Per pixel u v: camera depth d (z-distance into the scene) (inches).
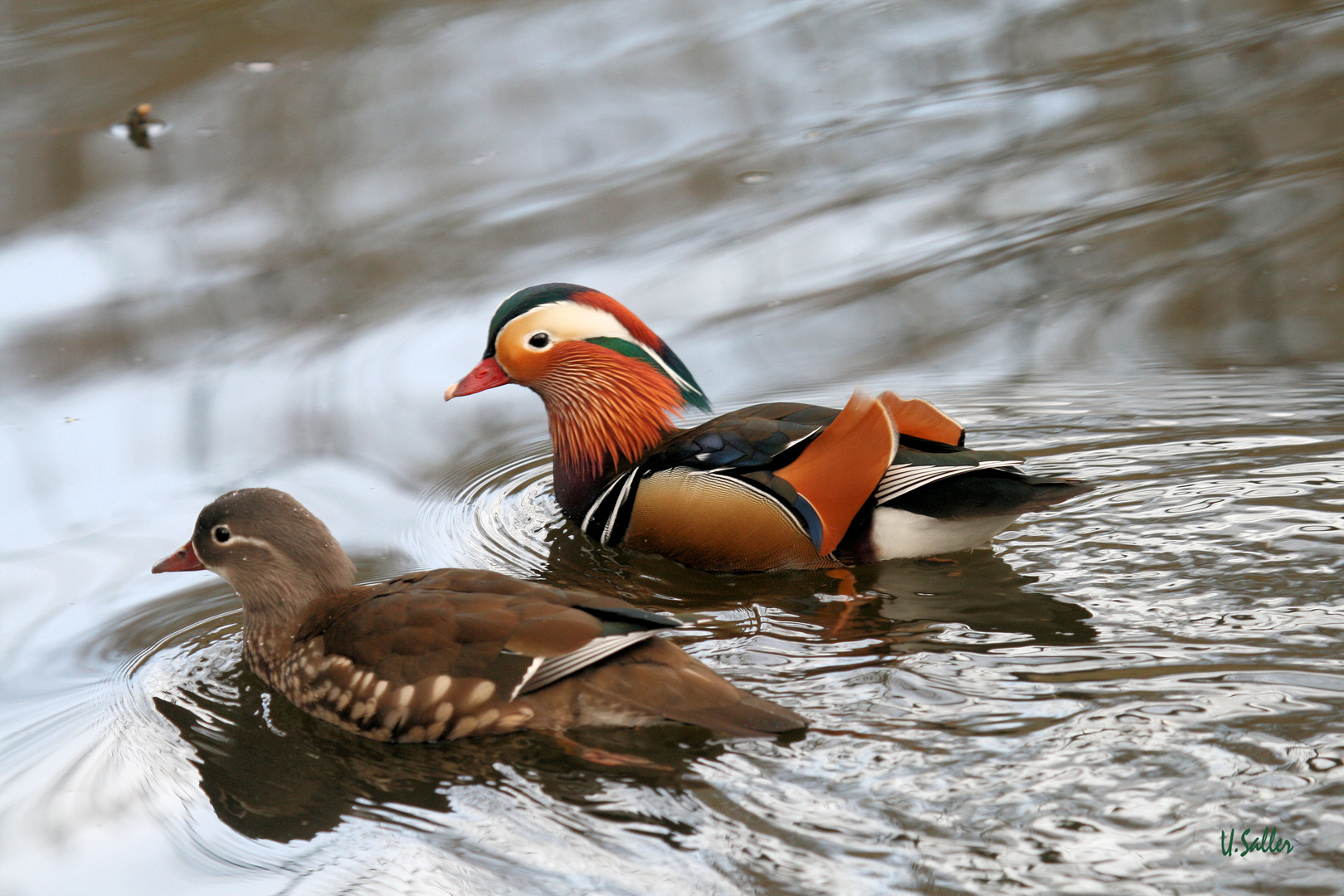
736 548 402.3
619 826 276.8
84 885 275.7
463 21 867.4
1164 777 272.1
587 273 614.9
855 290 599.5
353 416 525.7
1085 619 345.4
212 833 291.3
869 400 390.6
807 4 906.1
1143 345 533.3
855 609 369.7
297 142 732.0
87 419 517.7
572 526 452.4
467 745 316.8
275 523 356.8
